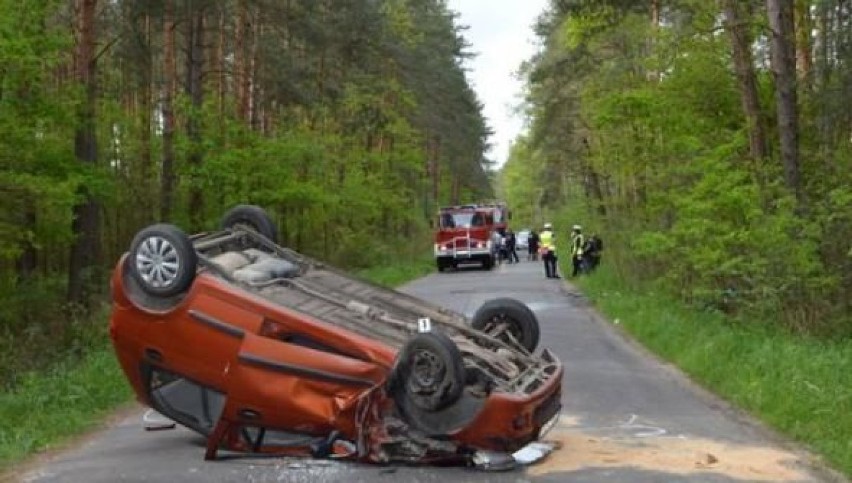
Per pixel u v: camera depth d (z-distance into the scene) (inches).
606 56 1368.1
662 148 851.4
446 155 3203.7
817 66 774.5
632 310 775.7
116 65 1214.9
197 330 300.4
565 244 2148.1
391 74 2034.9
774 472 297.9
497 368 296.0
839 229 580.1
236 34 1264.8
